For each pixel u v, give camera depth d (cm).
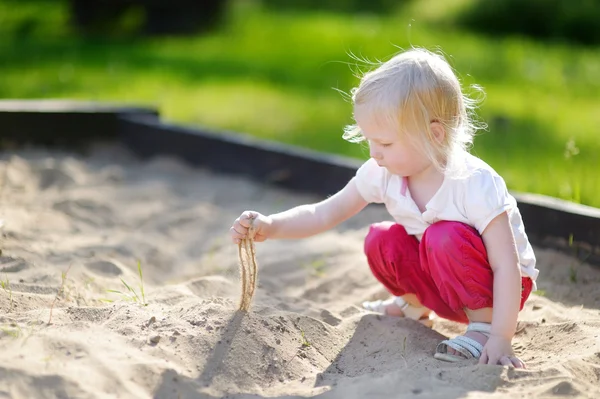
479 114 846
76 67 1052
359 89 291
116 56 1162
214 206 516
